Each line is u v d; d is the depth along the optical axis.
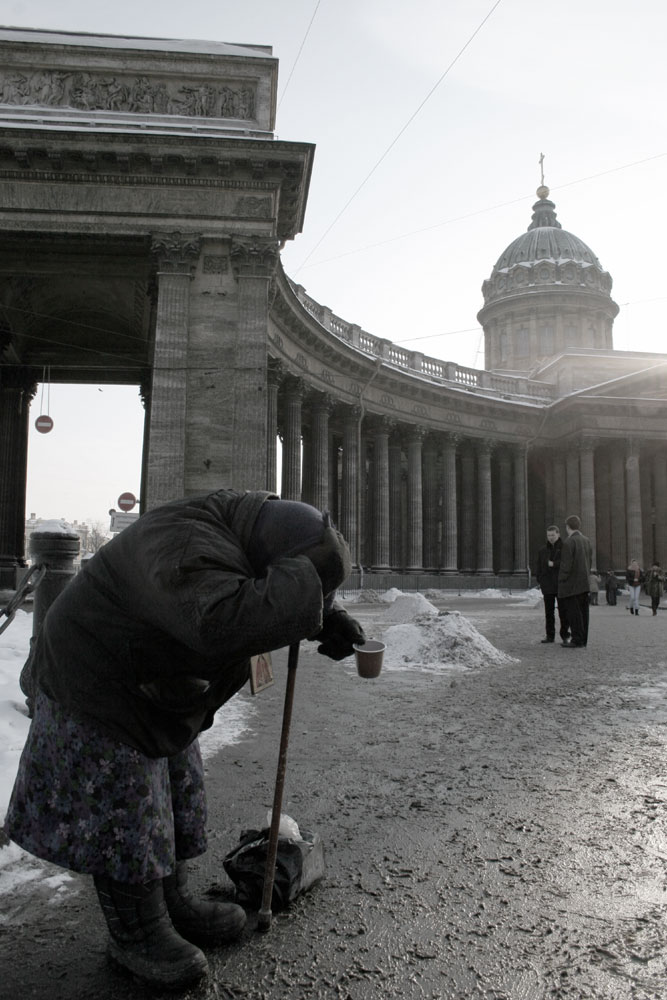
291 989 2.39
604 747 5.70
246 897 2.98
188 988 2.40
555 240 67.50
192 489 19.27
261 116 20.81
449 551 46.34
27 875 3.39
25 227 19.77
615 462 50.00
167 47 21.12
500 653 11.15
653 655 11.74
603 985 2.39
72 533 6.51
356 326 42.66
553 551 13.40
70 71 20.64
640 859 3.48
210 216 20.05
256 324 19.81
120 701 2.39
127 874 2.38
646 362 54.16
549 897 3.07
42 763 2.46
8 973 2.53
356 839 3.76
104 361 30.05
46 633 2.51
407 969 2.51
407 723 6.65
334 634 2.91
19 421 29.23
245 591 2.16
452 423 47.44
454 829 3.89
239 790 4.61
